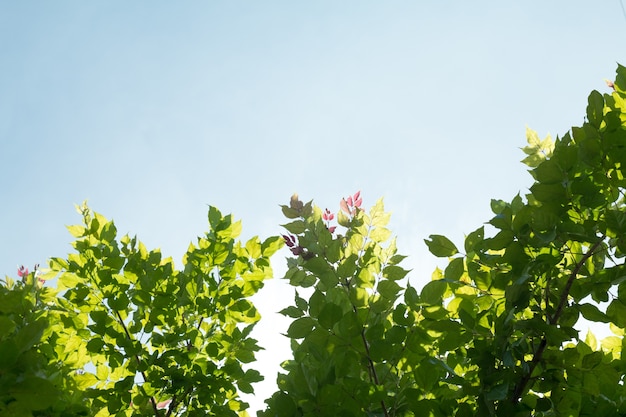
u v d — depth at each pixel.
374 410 3.34
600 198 3.16
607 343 4.01
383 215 3.86
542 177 3.23
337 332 3.37
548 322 3.29
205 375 4.66
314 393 3.33
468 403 3.48
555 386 3.27
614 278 3.17
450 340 3.40
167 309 4.83
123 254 5.16
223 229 5.04
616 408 3.30
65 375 4.34
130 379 4.49
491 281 3.52
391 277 3.55
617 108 3.33
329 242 3.57
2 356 2.53
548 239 3.14
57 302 4.96
